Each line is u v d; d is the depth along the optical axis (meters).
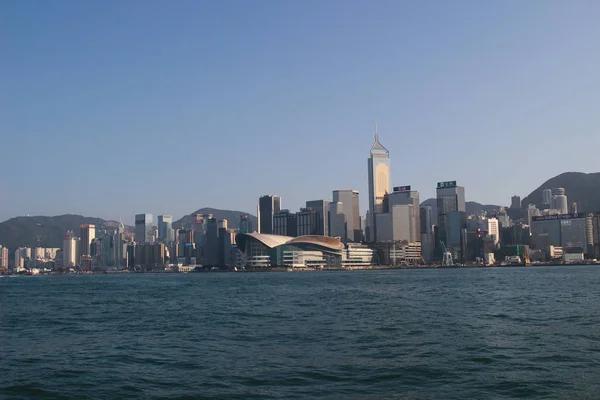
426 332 62.56
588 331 61.53
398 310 90.00
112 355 51.59
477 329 64.62
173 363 47.03
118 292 172.25
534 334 59.88
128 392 37.72
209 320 80.06
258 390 37.25
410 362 45.28
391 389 37.03
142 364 47.00
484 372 41.41
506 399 34.34
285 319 79.38
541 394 35.25
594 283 179.50
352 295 133.50
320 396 35.59
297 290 164.62
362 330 65.19
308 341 57.50
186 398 35.72
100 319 85.56
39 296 157.50
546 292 133.38
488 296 121.81
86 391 38.25
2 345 59.72
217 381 39.94
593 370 41.50
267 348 53.59
